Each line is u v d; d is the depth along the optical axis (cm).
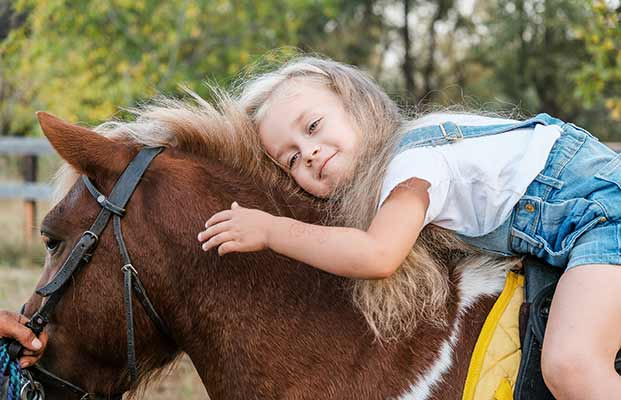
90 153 205
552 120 218
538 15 1731
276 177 220
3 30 864
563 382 177
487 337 194
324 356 201
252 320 205
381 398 195
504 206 202
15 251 748
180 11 1023
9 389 204
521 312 195
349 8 1961
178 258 205
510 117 261
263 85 228
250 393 203
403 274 202
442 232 209
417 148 204
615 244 189
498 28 1803
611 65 630
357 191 208
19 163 1197
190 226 206
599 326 180
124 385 216
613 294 184
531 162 203
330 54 1986
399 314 200
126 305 203
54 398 214
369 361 199
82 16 966
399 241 189
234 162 219
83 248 202
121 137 218
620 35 508
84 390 212
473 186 203
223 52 1134
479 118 219
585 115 1728
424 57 2111
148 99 242
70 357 210
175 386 446
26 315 211
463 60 2023
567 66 1694
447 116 217
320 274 208
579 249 192
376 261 187
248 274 206
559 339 181
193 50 1128
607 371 176
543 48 1762
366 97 221
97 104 991
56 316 208
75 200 208
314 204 218
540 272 201
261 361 203
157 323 209
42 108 1123
